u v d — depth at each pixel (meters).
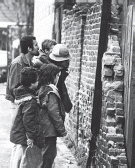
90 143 5.39
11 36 19.09
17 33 19.05
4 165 5.83
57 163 5.85
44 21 12.34
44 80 4.67
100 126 5.18
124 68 4.79
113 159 4.64
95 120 5.30
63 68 5.25
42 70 4.69
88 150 5.62
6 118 9.89
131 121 4.46
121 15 5.05
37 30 14.71
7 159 6.16
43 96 4.64
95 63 5.44
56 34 9.84
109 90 4.84
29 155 4.42
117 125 4.82
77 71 6.51
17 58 5.30
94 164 5.32
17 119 4.49
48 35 11.29
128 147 4.58
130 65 4.48
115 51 4.94
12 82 5.18
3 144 7.15
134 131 4.43
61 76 5.20
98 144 5.21
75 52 6.73
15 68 5.18
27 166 4.48
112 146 4.72
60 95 5.18
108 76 4.93
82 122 6.13
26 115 4.30
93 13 5.66
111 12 5.09
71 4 9.15
